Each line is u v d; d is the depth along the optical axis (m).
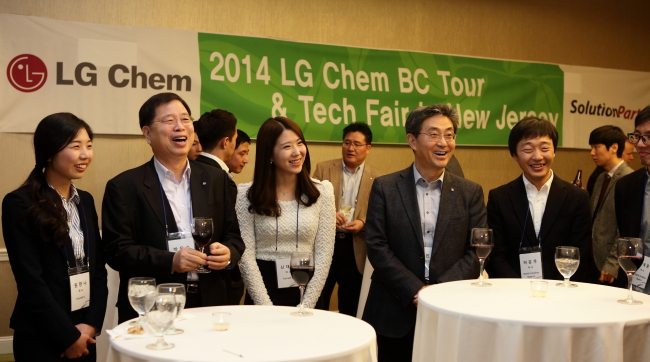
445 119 2.72
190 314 2.10
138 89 4.66
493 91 5.80
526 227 2.94
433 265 2.67
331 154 5.32
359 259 4.35
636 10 6.54
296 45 5.14
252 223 2.70
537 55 6.11
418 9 5.64
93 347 2.34
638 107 6.38
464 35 5.82
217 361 1.54
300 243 2.69
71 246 2.28
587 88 6.16
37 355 2.18
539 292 2.30
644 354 1.98
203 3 4.91
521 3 6.04
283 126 2.66
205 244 2.27
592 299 2.28
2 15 4.32
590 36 6.34
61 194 2.36
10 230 2.21
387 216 2.77
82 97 4.51
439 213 2.72
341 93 5.29
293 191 2.74
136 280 1.83
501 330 1.95
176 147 2.45
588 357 1.91
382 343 2.69
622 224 3.04
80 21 4.54
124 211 2.36
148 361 1.59
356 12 5.42
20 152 4.40
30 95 4.39
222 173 2.64
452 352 2.06
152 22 4.76
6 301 4.41
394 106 5.46
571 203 2.95
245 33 5.04
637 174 2.99
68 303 2.24
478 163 5.84
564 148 6.15
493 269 2.95
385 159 5.51
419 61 5.54
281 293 2.65
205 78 4.85
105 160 4.63
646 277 2.62
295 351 1.64
